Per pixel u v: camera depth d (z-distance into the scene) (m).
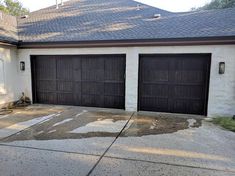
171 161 3.54
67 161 3.52
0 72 7.47
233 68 6.18
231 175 3.10
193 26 7.15
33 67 8.40
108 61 7.59
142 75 7.26
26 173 3.13
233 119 6.12
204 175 3.10
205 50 6.37
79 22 9.33
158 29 7.29
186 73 6.84
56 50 7.86
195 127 5.48
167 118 6.41
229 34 5.97
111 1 12.16
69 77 8.12
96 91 7.89
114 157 3.68
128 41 6.72
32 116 6.54
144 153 3.85
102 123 5.81
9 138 4.60
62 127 5.43
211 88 6.46
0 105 7.49
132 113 7.02
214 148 4.10
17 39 7.94
